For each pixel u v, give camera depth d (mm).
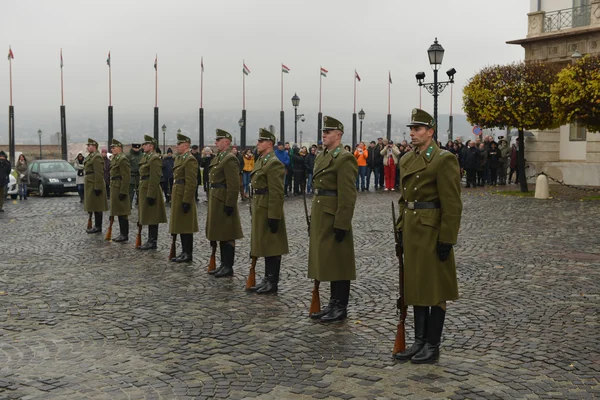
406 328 6793
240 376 5395
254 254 8477
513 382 5152
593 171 27719
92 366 5680
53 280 9359
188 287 8852
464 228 14242
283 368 5578
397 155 25984
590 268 9641
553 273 9328
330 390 5059
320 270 7078
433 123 5859
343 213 6984
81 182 22781
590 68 20156
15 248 12414
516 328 6648
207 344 6293
